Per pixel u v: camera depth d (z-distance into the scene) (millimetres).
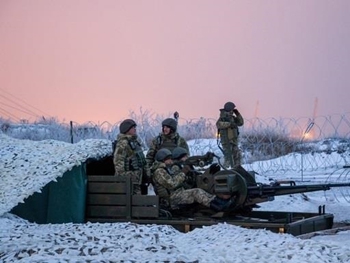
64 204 11266
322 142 21875
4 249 8508
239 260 7824
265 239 9180
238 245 8828
